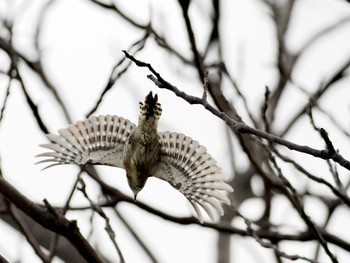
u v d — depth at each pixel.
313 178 11.08
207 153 10.01
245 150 12.80
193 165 10.06
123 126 10.17
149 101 9.66
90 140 10.22
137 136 9.78
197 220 12.76
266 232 13.09
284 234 13.02
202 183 10.06
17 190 10.27
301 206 10.89
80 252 10.41
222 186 9.96
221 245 15.61
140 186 10.09
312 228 10.85
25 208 10.25
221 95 11.60
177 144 10.09
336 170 11.19
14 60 11.36
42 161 10.22
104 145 10.18
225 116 8.54
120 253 10.43
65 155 10.27
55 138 10.24
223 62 13.77
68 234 10.32
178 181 10.12
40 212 10.27
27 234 11.02
